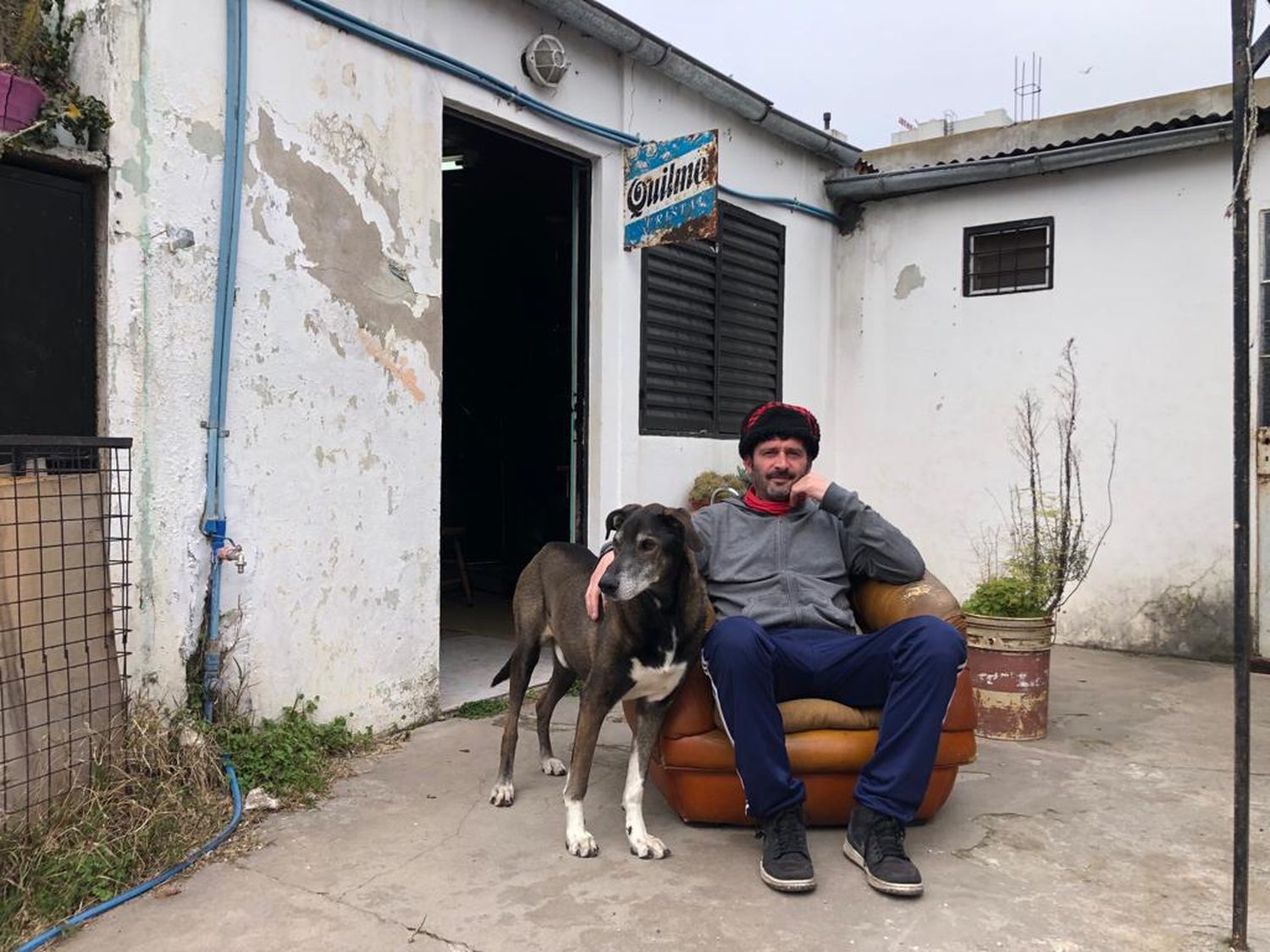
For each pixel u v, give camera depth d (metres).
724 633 2.75
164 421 3.12
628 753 3.79
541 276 7.12
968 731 3.03
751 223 6.09
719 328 5.87
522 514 7.31
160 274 3.08
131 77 2.98
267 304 3.41
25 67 2.82
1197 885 2.65
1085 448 6.09
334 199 3.64
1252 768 3.66
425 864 2.73
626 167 5.08
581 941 2.32
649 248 5.28
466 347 7.71
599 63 4.89
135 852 2.61
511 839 2.92
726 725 2.73
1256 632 5.42
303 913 2.43
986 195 6.40
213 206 3.23
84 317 2.97
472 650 5.39
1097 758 3.81
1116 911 2.49
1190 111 5.58
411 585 4.04
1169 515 5.80
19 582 2.62
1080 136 5.95
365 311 3.79
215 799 3.02
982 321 6.46
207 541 3.25
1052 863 2.79
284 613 3.52
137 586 3.05
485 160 5.83
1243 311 2.31
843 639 2.98
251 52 3.32
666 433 5.53
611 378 5.12
